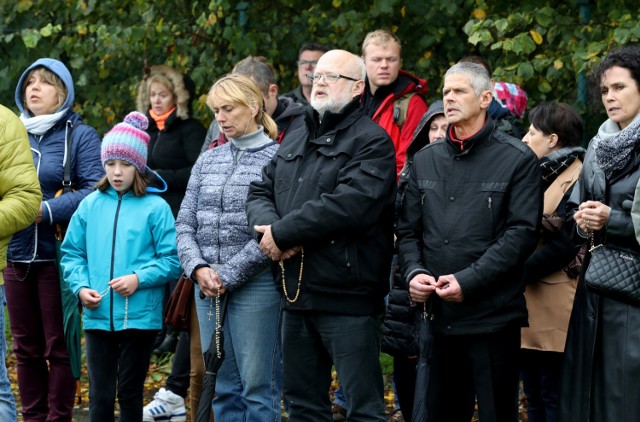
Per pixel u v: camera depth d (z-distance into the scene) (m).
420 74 13.07
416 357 8.34
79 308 9.41
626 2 11.47
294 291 7.63
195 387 9.09
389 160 7.71
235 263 8.26
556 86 12.02
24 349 9.62
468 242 7.45
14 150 7.99
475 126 7.66
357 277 7.57
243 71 10.07
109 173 8.93
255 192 8.10
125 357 8.88
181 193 11.88
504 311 7.46
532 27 11.76
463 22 12.84
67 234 9.07
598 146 7.23
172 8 13.84
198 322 8.75
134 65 14.50
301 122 10.09
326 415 7.98
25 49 14.59
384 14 12.79
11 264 9.50
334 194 7.47
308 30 13.64
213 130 10.98
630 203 7.08
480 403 7.54
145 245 8.93
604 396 7.15
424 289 7.45
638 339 7.03
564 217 8.41
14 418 8.01
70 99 9.85
